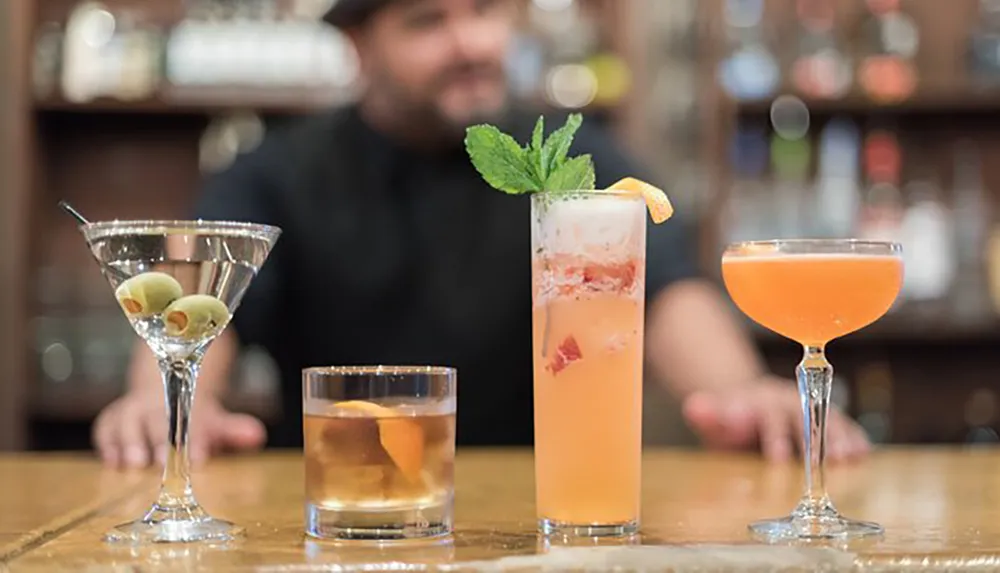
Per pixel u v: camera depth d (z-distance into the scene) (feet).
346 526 2.87
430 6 7.00
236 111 9.45
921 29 10.30
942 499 3.67
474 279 7.58
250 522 3.16
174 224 2.84
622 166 7.52
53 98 9.32
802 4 10.02
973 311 9.52
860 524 3.08
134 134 10.13
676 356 6.54
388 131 7.61
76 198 10.06
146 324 2.98
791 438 4.95
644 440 9.67
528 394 7.66
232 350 7.04
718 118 9.30
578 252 2.86
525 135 7.62
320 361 7.73
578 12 9.98
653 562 2.61
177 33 9.41
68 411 9.27
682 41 9.77
